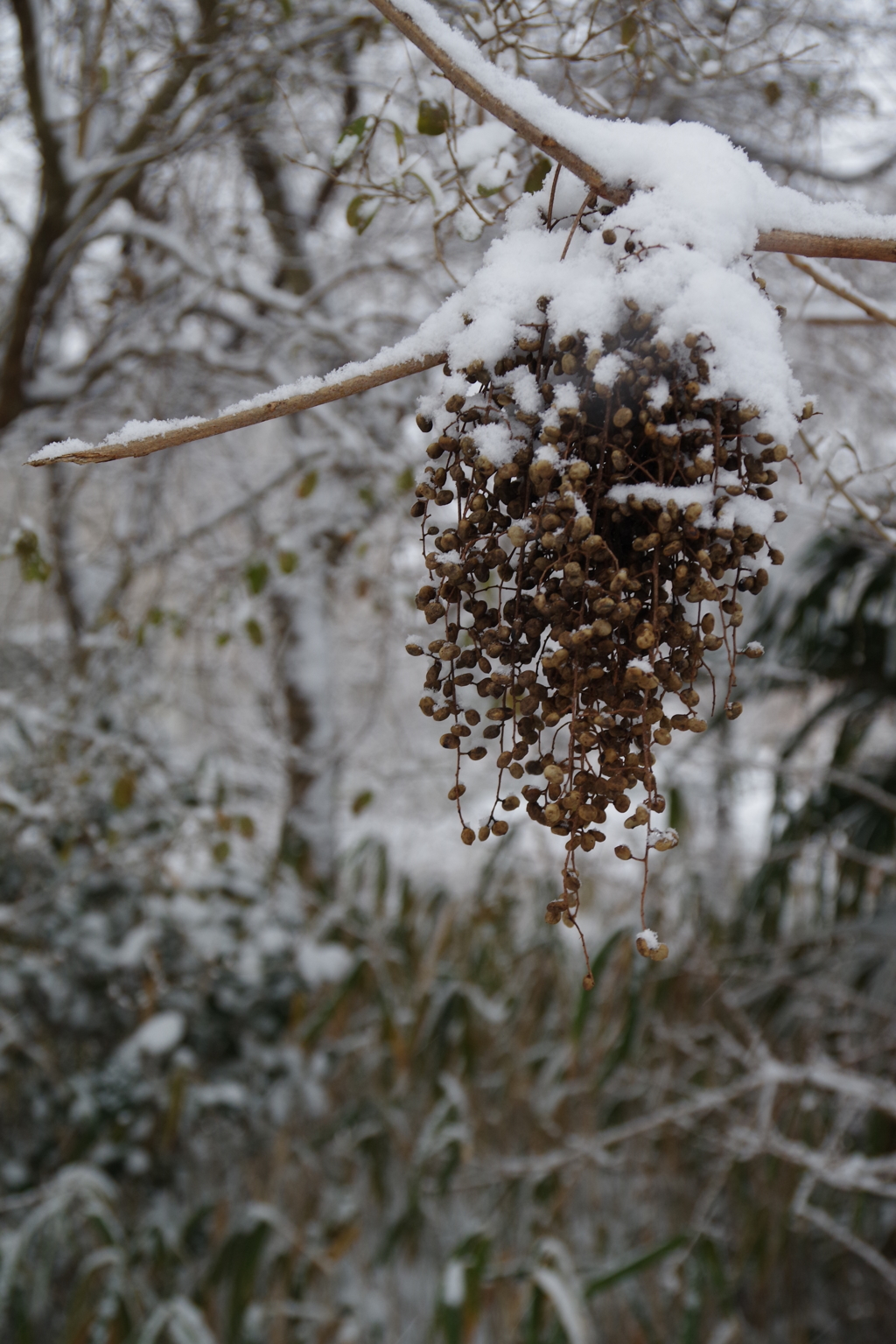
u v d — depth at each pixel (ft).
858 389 8.45
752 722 11.16
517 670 2.35
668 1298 7.78
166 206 7.96
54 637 8.95
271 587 8.71
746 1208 7.51
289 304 7.34
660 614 2.16
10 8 5.87
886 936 7.55
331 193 9.20
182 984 7.86
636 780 2.27
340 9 5.99
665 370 2.19
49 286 6.86
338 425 6.88
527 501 2.29
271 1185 7.84
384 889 8.41
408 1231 7.66
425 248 8.39
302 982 8.01
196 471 10.08
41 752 7.73
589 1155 7.22
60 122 5.87
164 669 9.07
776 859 7.98
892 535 3.90
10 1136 8.13
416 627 7.91
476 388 2.36
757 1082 6.93
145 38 6.46
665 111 6.84
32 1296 7.05
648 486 2.17
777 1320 8.20
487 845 9.57
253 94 6.53
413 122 5.03
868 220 2.40
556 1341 6.33
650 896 7.95
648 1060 8.32
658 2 4.83
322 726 9.70
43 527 8.97
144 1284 7.23
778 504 2.31
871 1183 6.43
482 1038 8.30
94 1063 7.91
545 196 2.57
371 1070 8.32
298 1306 7.36
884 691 7.67
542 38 5.08
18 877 7.87
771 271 7.19
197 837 8.00
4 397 6.88
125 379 8.15
